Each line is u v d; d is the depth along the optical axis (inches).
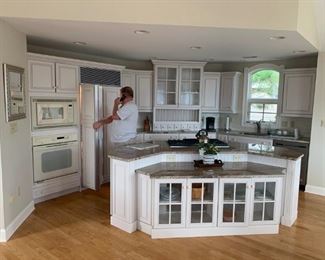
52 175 161.0
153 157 131.9
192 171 122.9
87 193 173.6
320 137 176.1
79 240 117.3
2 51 110.9
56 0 104.8
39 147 152.3
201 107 236.5
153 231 119.6
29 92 143.9
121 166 122.9
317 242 118.8
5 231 114.9
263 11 113.3
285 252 110.7
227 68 246.5
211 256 107.0
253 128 233.5
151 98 230.4
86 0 106.1
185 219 120.5
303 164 187.0
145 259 104.3
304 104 195.2
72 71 165.9
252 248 113.2
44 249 110.1
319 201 165.9
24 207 136.2
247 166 133.0
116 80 200.1
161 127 232.5
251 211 123.6
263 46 153.8
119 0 107.5
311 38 142.6
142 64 239.0
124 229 126.1
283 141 194.4
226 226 122.9
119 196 125.9
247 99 237.3
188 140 164.7
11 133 120.8
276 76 222.2
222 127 252.8
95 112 165.6
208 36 129.8
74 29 120.6
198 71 232.8
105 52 184.9
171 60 221.5
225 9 112.0
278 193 123.8
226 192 122.5
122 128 155.4
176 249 111.5
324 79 171.8
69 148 168.9
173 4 109.9
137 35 130.3
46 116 153.8
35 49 167.0
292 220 134.8
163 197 120.0
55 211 145.8
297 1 113.0
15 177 125.1
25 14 104.2
